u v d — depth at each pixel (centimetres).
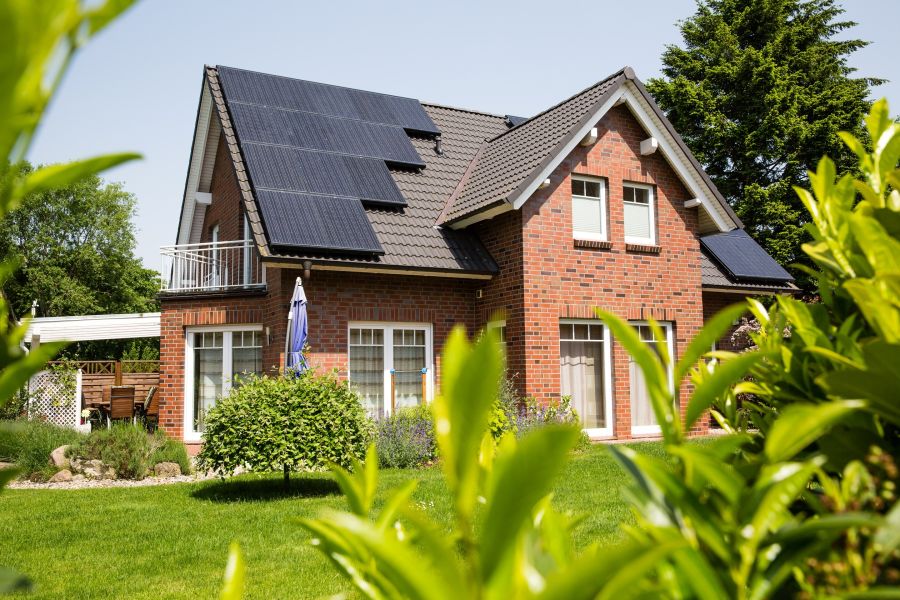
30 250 4225
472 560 49
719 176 3008
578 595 47
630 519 646
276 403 898
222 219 1669
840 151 2761
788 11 3152
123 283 4603
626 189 1437
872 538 89
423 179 1510
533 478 45
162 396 1366
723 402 158
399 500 101
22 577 56
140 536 672
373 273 1273
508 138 1592
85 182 4406
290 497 870
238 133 1352
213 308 1354
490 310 1349
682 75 3095
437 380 1320
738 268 1664
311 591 493
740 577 79
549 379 1280
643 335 1405
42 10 43
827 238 140
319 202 1273
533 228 1298
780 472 81
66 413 1609
